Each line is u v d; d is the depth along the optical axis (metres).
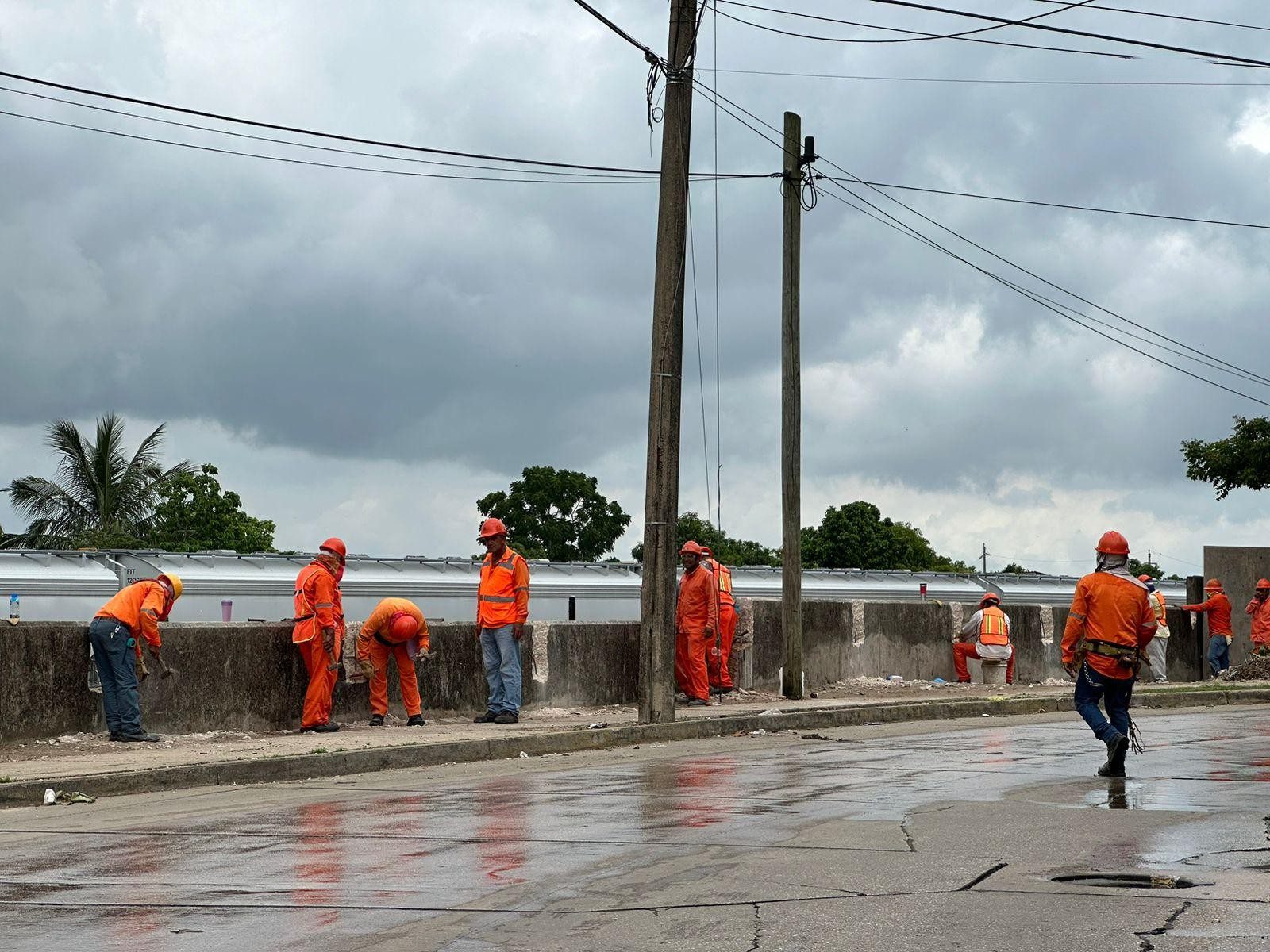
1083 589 11.88
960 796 10.26
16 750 12.96
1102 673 11.71
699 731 15.90
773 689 21.77
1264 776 11.55
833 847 7.96
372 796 10.72
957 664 25.19
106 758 12.22
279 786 11.59
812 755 13.57
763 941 5.79
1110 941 5.69
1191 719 18.39
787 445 20.91
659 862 7.55
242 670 14.88
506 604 16.06
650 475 15.83
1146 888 6.78
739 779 11.47
